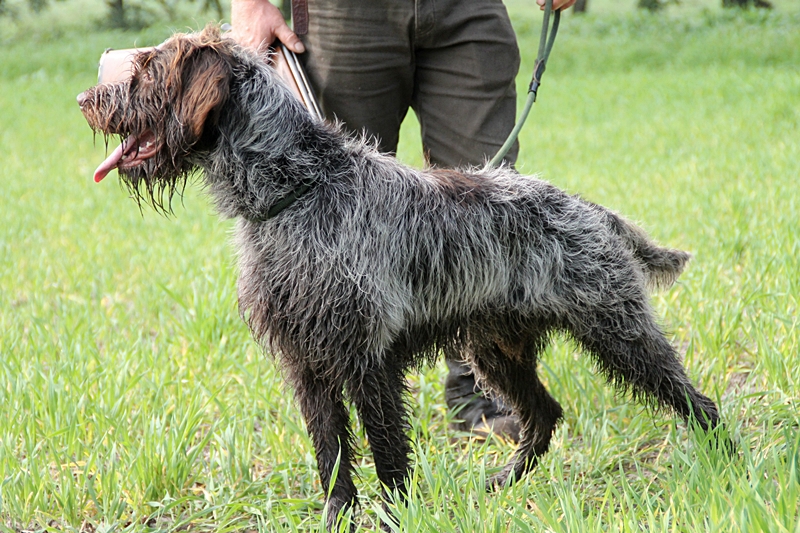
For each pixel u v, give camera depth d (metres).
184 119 3.98
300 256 4.10
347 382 4.23
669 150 14.91
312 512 4.49
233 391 6.19
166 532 4.35
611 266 4.61
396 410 4.32
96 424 5.16
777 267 7.27
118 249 10.48
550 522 3.59
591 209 4.71
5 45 35.50
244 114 4.09
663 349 4.71
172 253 10.02
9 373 5.81
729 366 6.14
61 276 9.34
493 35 5.07
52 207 13.35
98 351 6.53
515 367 4.95
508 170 4.73
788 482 3.59
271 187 4.12
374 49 5.00
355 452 4.46
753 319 6.28
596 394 5.68
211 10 33.31
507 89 5.20
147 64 4.11
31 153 18.58
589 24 34.19
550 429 5.04
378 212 4.18
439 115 5.22
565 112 20.61
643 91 22.69
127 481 4.71
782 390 5.34
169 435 4.93
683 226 9.43
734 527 3.24
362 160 4.30
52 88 27.97
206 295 7.50
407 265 4.25
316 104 4.91
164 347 6.59
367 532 4.00
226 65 4.06
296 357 4.23
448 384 5.75
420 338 4.50
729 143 14.95
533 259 4.49
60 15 39.69
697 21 32.81
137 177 4.27
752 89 20.62
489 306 4.52
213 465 5.04
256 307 4.25
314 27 5.08
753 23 31.38
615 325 4.62
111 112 4.12
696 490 3.85
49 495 4.68
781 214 9.06
